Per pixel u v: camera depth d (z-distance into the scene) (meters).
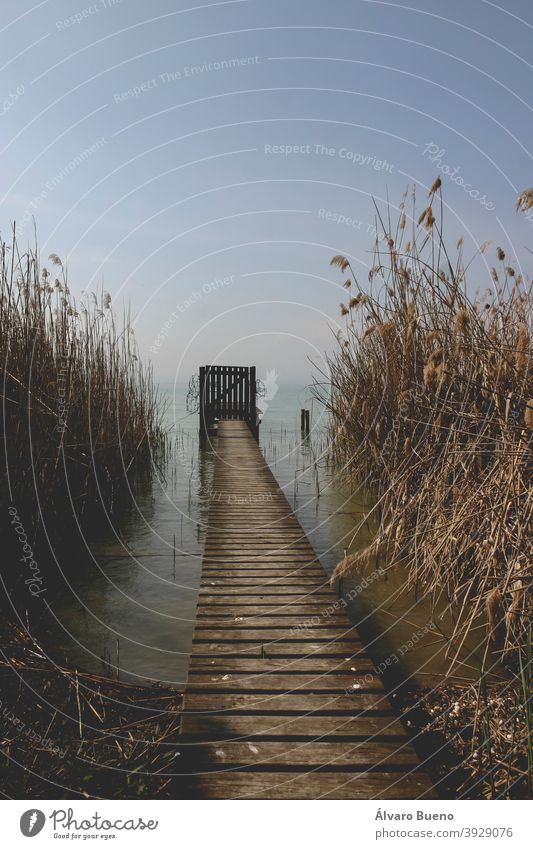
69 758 2.29
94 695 2.75
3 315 4.32
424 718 2.69
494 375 3.50
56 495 4.92
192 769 2.13
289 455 11.24
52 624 3.75
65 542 5.04
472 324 3.56
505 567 3.38
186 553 5.25
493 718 2.60
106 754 2.35
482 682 2.53
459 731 2.54
